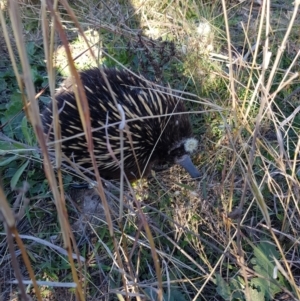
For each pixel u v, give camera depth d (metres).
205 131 2.17
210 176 1.97
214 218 1.78
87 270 1.78
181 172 2.07
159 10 2.76
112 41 2.58
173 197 1.93
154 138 1.89
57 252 1.82
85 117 0.85
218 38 2.48
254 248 1.51
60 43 2.68
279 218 1.76
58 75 2.53
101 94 1.81
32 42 2.66
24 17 2.74
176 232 1.78
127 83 1.87
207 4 2.76
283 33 2.43
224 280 1.62
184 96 2.25
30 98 0.77
